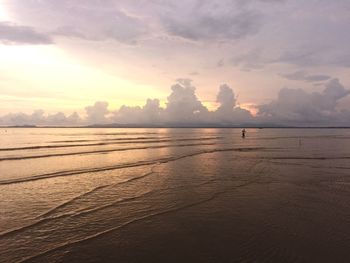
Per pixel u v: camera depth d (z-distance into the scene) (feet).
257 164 93.04
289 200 49.57
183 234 35.09
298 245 32.07
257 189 57.31
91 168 82.12
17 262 27.58
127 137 303.89
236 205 46.50
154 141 230.07
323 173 76.48
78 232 35.09
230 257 29.48
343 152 139.23
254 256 29.73
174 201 48.55
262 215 41.83
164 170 79.77
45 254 29.37
